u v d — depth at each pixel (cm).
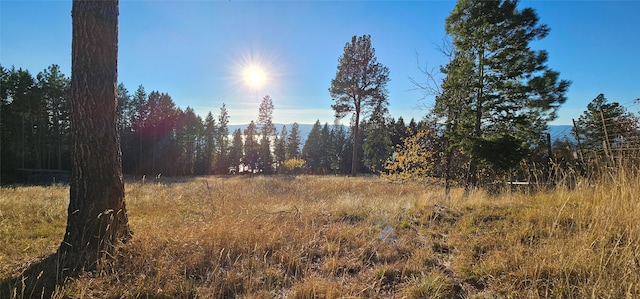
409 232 376
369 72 2683
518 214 395
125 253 301
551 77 856
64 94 3309
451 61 966
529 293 221
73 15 305
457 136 904
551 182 572
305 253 320
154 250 310
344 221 445
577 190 448
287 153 5444
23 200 646
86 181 312
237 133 4988
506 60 861
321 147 5372
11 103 3053
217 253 306
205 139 4622
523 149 801
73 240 309
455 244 324
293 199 801
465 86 893
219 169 4803
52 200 691
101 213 312
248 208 567
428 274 264
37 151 3195
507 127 924
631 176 399
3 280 249
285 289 252
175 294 239
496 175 951
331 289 240
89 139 310
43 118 3238
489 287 238
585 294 214
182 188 1170
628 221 301
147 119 3988
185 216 529
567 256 260
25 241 358
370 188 1199
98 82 312
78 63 308
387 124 2808
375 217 450
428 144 1041
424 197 634
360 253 312
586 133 817
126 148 3834
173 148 4122
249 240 335
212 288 247
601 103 965
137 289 242
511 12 860
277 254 310
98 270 267
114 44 327
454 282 249
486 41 888
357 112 2734
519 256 267
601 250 257
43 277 257
